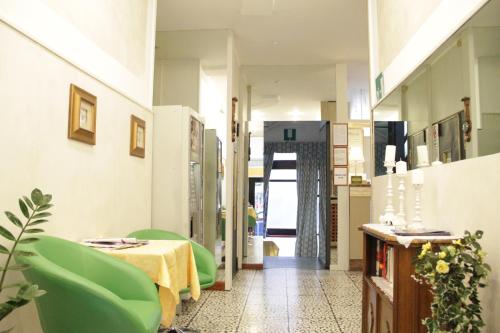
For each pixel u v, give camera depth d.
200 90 5.45
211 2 4.07
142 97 3.43
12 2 1.77
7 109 1.73
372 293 2.42
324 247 6.29
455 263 1.48
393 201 2.93
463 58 1.83
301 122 6.93
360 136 6.95
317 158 7.03
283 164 7.07
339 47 5.32
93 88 2.52
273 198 7.08
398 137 2.84
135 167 3.24
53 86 2.08
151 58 3.60
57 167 2.12
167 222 3.58
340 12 4.30
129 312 1.57
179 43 5.03
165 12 4.29
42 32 1.99
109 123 2.76
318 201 6.93
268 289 4.60
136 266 2.15
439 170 2.11
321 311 3.68
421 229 2.05
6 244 1.72
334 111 8.09
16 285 1.38
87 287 1.51
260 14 4.29
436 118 2.16
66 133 2.21
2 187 1.71
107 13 2.74
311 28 4.70
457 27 1.88
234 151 5.39
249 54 5.57
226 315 3.54
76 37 2.32
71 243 1.99
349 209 5.91
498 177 1.51
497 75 1.52
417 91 2.47
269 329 3.17
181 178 3.61
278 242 7.10
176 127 3.65
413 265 1.76
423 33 2.37
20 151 1.82
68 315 1.57
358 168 7.05
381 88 3.31
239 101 6.02
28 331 1.88
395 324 1.83
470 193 1.75
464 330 1.43
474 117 1.72
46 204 1.52
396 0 2.94
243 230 6.31
